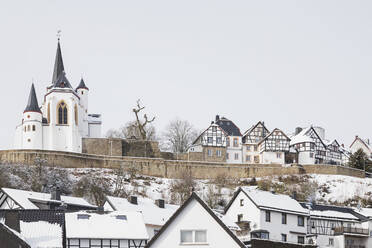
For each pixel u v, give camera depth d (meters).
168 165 142.62
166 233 44.94
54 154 134.62
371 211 94.50
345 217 87.94
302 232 80.81
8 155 133.38
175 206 79.06
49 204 71.44
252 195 79.69
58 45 179.25
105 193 120.94
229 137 164.50
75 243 55.62
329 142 178.50
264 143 162.00
